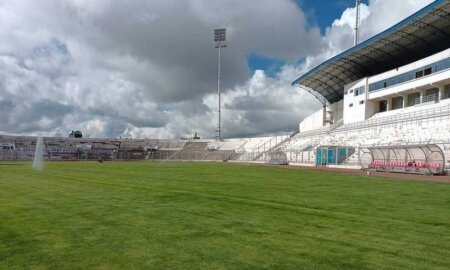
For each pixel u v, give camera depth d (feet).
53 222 27.50
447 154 108.58
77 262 18.08
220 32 305.12
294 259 18.47
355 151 154.30
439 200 40.98
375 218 29.40
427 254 19.33
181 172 103.45
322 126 265.34
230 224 26.86
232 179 74.59
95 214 30.89
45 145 294.66
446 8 132.87
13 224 26.78
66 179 71.61
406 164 104.01
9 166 139.85
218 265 17.57
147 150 329.93
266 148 279.90
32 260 18.42
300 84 257.75
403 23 146.51
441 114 131.03
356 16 212.02
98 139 329.52
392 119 163.84
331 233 24.04
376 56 188.44
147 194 45.73
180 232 24.27
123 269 17.07
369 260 18.31
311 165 173.68
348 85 213.25
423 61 157.89
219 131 329.31
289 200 40.34
